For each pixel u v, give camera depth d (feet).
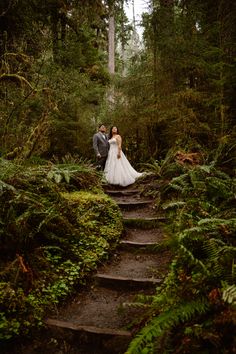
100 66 60.39
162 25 38.99
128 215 26.17
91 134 48.57
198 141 34.91
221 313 9.73
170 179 29.60
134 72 42.50
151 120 39.45
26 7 31.78
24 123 32.35
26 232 16.26
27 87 32.37
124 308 14.46
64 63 44.55
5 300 13.28
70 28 46.16
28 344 12.44
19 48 30.68
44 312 13.73
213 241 13.58
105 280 16.55
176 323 9.77
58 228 18.42
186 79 38.70
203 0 36.06
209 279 11.32
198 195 21.98
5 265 14.92
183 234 13.57
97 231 20.74
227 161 26.61
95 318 13.88
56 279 15.62
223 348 9.39
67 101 42.27
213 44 34.35
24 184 19.56
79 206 22.16
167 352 9.98
